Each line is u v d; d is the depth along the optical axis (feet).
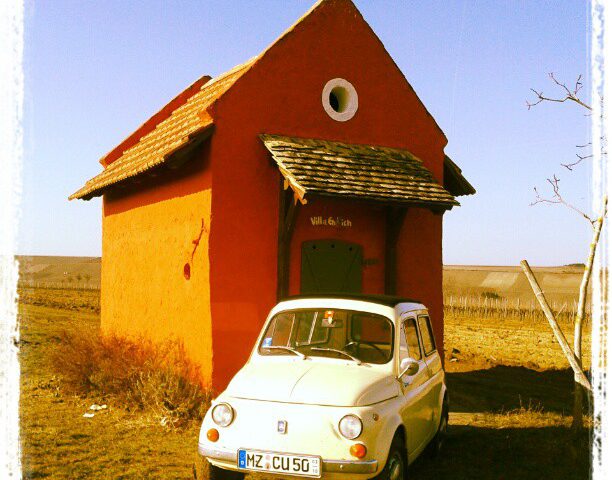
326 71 35.78
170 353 33.71
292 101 34.40
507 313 128.47
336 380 17.52
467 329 93.76
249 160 32.63
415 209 38.47
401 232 37.88
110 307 46.52
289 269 33.42
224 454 16.47
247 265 31.99
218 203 31.53
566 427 27.86
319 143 34.35
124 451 23.02
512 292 204.03
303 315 21.11
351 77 36.70
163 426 26.81
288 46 34.45
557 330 26.18
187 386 29.22
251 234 32.24
